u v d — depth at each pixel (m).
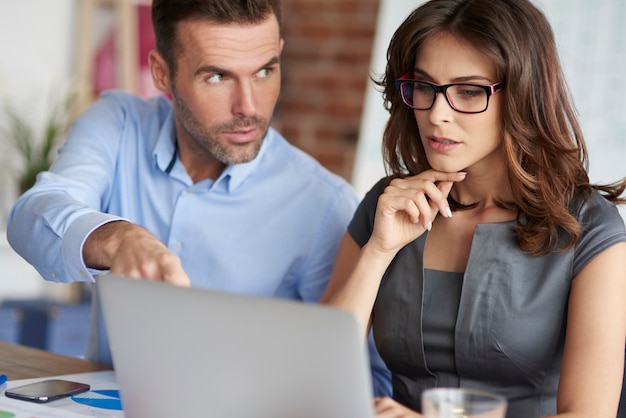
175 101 2.21
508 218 1.85
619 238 1.74
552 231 1.77
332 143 5.25
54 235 1.81
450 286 1.87
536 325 1.77
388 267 1.93
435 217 1.93
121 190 2.37
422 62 1.78
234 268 2.32
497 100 1.75
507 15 1.72
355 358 1.12
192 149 2.29
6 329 4.25
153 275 1.49
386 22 4.69
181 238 2.32
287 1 5.45
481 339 1.80
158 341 1.27
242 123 2.12
